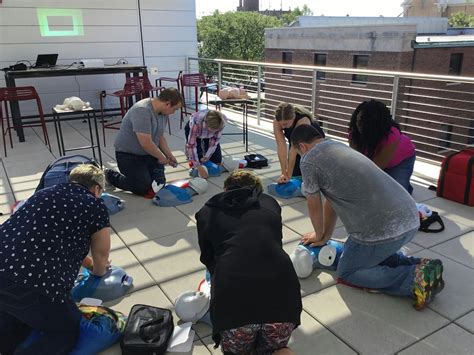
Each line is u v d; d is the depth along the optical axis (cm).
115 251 284
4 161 493
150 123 361
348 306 222
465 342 195
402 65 1500
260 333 168
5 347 182
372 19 2848
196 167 411
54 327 176
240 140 569
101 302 221
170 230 313
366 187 209
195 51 827
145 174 374
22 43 685
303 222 322
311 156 220
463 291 232
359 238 216
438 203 351
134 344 185
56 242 173
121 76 770
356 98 1517
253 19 3844
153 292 238
